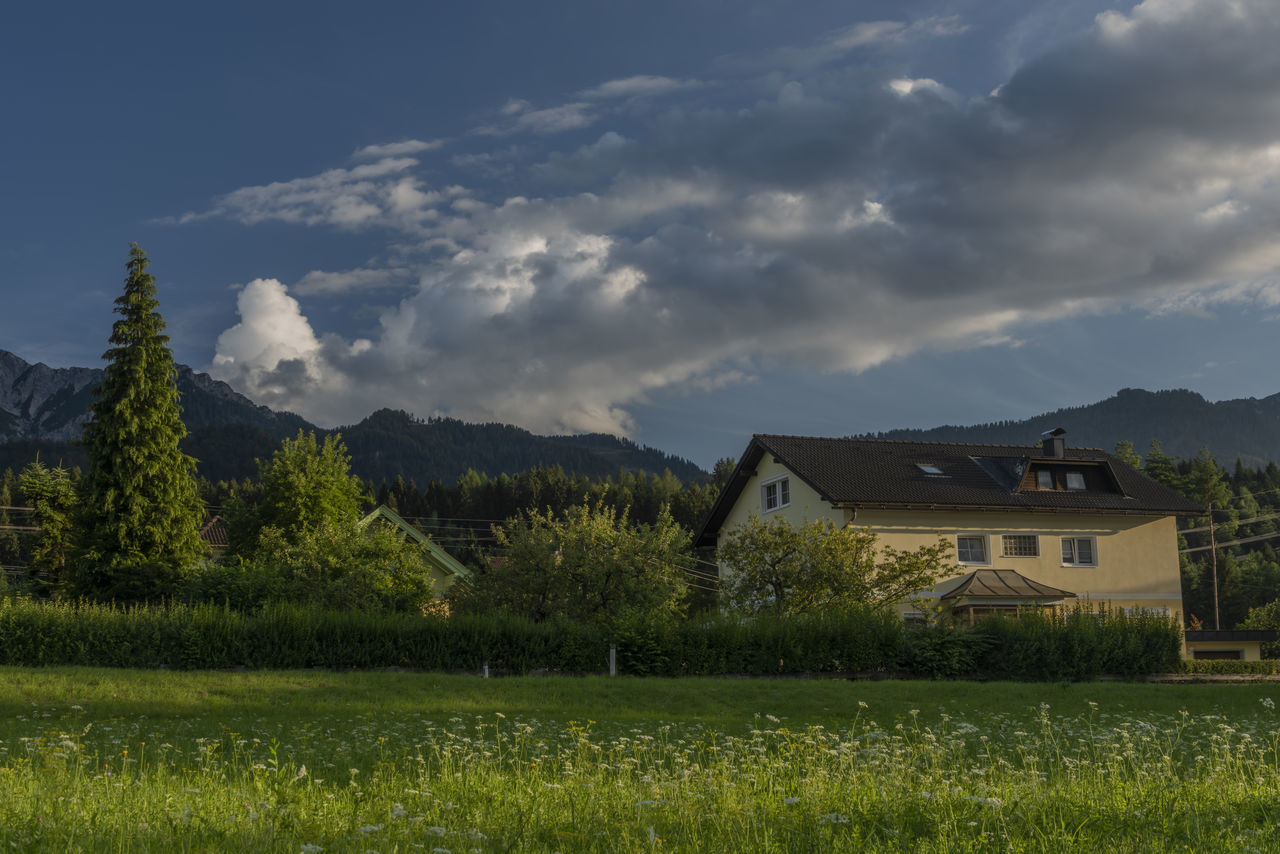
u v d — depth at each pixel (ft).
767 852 20.66
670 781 29.04
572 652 92.12
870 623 98.99
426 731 51.55
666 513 113.50
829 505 128.77
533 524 114.93
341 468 160.04
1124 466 147.02
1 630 84.79
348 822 22.44
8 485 496.64
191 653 85.76
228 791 26.40
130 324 130.31
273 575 106.83
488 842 21.38
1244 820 23.82
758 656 94.02
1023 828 22.25
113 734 48.44
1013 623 102.68
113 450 127.75
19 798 24.17
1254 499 444.14
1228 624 309.01
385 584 111.45
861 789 27.09
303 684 72.59
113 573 123.24
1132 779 30.12
